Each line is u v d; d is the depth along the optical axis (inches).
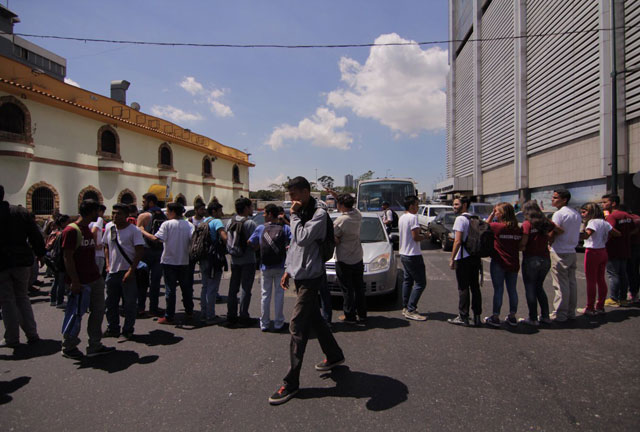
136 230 187.6
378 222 285.6
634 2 505.4
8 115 519.2
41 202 566.3
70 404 120.4
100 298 162.7
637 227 219.9
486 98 1075.3
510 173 914.7
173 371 144.3
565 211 193.0
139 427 106.1
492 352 156.3
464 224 187.9
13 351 169.3
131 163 756.0
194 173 1003.9
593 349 157.3
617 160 517.0
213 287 205.8
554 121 700.7
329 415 110.2
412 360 149.6
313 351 163.0
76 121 625.9
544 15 728.3
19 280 175.8
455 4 1402.6
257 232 196.2
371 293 225.9
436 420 106.1
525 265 189.5
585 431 100.0
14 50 1036.5
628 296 237.5
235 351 164.2
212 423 107.2
